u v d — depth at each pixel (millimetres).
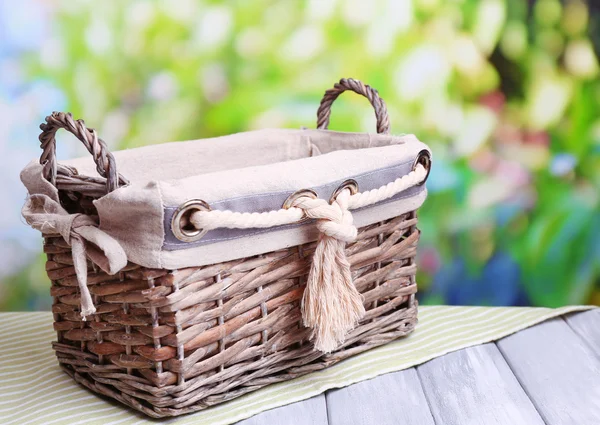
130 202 823
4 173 1553
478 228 1634
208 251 849
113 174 845
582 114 1605
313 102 1583
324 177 902
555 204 1628
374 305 1003
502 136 1614
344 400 913
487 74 1593
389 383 941
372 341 1004
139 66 1559
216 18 1551
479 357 992
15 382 971
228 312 881
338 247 911
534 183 1625
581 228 1630
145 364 872
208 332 872
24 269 1593
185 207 821
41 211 903
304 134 1130
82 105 1562
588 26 1581
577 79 1599
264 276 897
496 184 1623
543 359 988
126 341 882
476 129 1607
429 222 1633
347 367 970
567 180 1622
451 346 1010
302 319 932
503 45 1584
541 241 1636
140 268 848
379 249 984
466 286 1645
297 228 902
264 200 867
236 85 1577
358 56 1568
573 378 950
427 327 1065
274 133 1144
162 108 1575
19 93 1538
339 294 914
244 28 1556
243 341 899
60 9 1526
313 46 1564
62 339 966
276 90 1581
